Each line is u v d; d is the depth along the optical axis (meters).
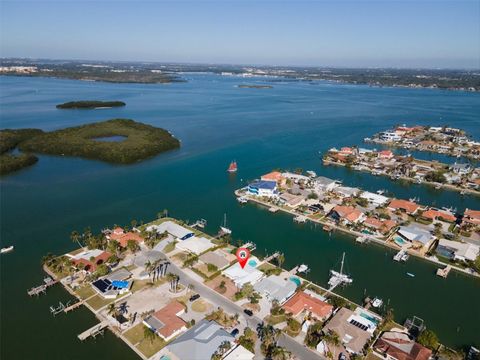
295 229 130.00
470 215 135.38
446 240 118.50
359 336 75.56
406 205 146.00
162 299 88.44
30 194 158.00
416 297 93.75
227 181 178.75
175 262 104.88
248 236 124.12
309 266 106.75
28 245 115.50
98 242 112.06
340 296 93.00
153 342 75.00
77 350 74.12
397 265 108.69
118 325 79.19
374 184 181.12
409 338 77.06
